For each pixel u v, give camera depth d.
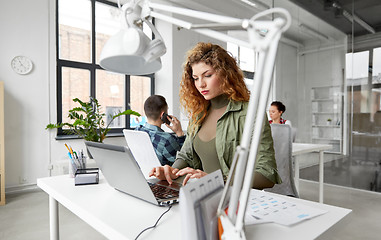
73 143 3.97
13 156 3.48
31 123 3.62
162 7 0.56
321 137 3.91
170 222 0.71
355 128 3.61
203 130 1.22
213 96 1.10
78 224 2.42
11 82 3.47
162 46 0.58
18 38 3.52
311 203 0.84
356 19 3.56
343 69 3.68
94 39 4.48
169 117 1.88
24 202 3.10
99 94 4.61
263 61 0.40
